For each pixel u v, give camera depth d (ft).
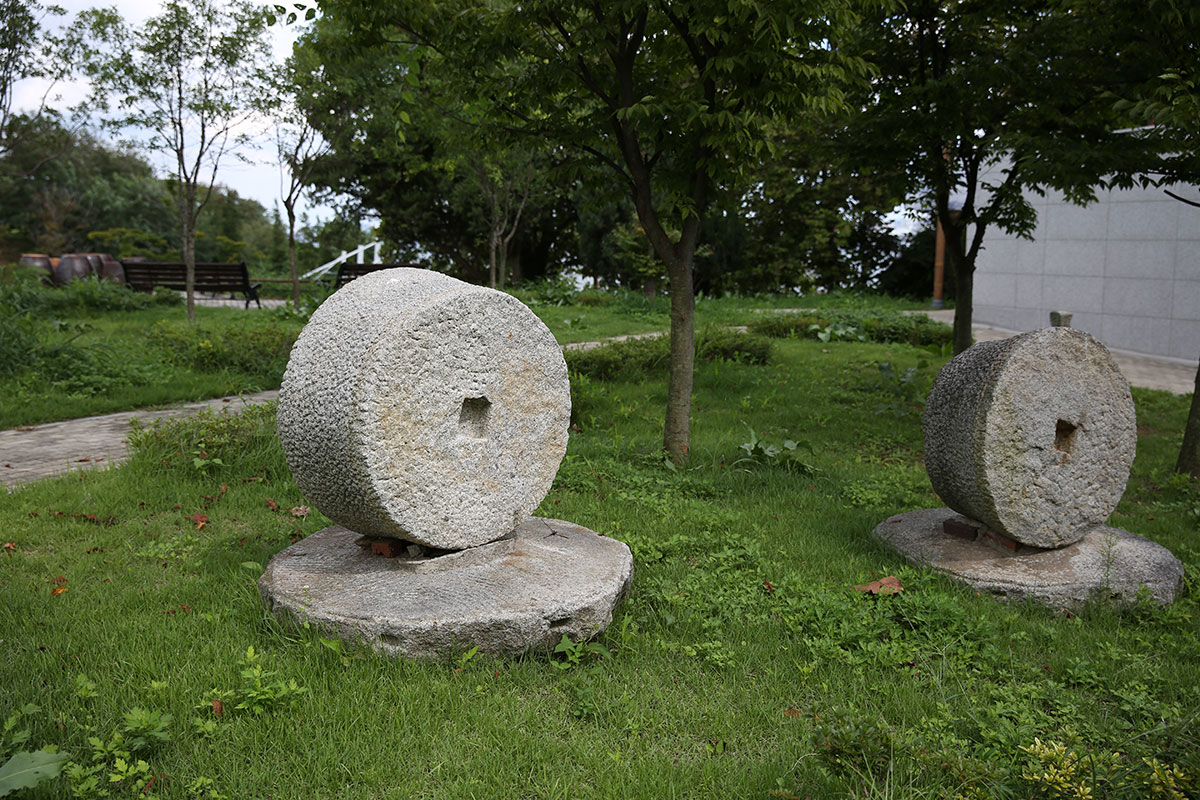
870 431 31.76
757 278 103.71
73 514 18.34
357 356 12.83
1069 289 67.00
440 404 13.65
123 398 31.65
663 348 41.68
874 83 32.65
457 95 26.63
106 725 10.00
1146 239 60.64
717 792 9.45
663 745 10.53
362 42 24.99
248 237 185.37
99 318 55.77
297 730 10.10
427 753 10.03
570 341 52.39
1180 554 19.31
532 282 99.71
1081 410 17.20
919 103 30.50
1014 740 10.56
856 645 13.42
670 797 9.31
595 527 18.99
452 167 63.72
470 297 13.87
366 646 11.93
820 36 22.70
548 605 12.58
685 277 25.66
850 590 15.31
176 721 10.24
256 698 10.57
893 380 41.45
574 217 103.65
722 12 21.22
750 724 11.03
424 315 13.23
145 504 19.19
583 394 32.04
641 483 22.79
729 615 14.46
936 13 31.24
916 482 24.62
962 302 36.91
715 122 22.84
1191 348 57.72
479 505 14.43
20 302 53.31
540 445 15.46
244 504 19.57
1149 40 24.95
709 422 31.55
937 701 11.69
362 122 59.26
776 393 37.86
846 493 23.17
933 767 9.77
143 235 135.03
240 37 48.19
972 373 17.03
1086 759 9.82
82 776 8.85
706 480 23.38
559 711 11.17
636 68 25.86
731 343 46.26
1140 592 15.84
